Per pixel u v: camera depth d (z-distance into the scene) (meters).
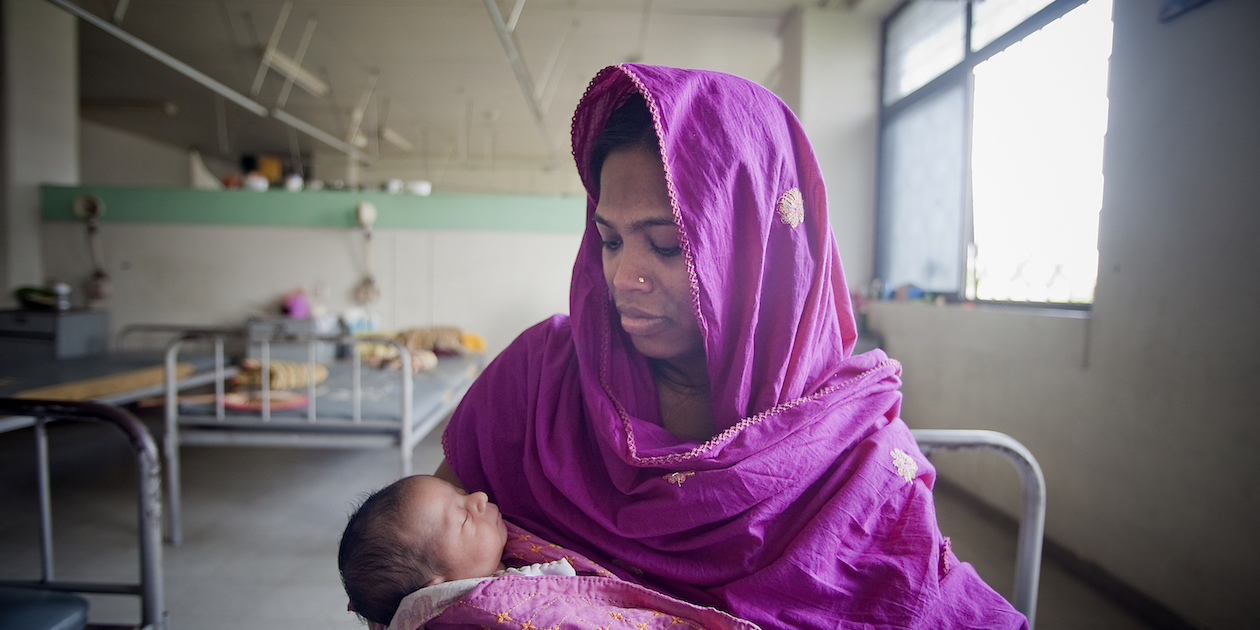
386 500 0.78
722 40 5.86
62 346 4.48
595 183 0.73
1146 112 2.16
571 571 0.67
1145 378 2.15
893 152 4.55
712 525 0.64
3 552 2.46
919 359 3.68
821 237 0.69
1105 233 2.33
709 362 0.65
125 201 5.09
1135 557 2.17
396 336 5.01
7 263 4.86
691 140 0.61
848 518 0.63
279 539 2.65
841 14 4.76
